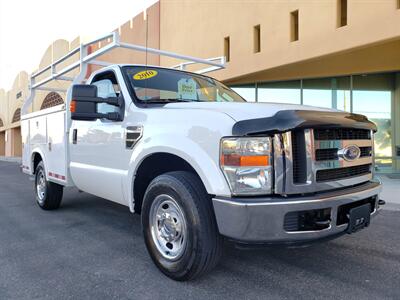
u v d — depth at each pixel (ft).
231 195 8.75
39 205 20.67
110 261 12.17
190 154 9.55
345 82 40.88
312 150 8.84
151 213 11.00
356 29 29.96
